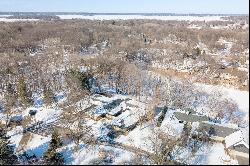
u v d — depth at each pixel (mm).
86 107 129750
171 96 142125
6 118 121750
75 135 108625
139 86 151750
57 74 169625
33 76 162500
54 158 92375
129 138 108062
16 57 197000
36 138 108562
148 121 117812
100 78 161000
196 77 173750
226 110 128125
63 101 138625
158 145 98375
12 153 96938
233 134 103250
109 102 133375
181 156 96750
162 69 191250
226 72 170250
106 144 104562
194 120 116438
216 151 100750
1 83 156375
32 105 134500
